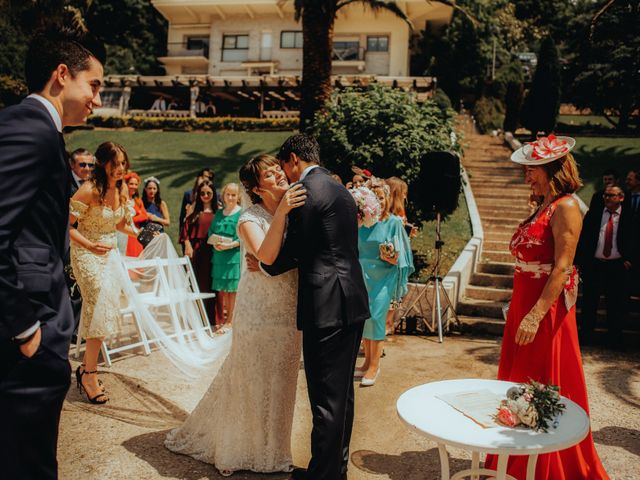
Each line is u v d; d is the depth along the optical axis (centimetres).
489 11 3288
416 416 255
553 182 311
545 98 1947
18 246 193
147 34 3738
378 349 534
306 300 300
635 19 2064
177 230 1238
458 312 817
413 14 3017
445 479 263
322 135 969
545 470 292
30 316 183
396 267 541
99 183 479
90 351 458
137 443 381
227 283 719
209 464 352
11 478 189
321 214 303
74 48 211
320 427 293
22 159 183
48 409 197
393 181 622
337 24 3119
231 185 722
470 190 1333
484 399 274
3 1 1769
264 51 3284
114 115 2375
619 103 2297
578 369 311
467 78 3080
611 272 695
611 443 409
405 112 943
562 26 3531
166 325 627
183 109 3005
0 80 2206
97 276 462
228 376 344
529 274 317
